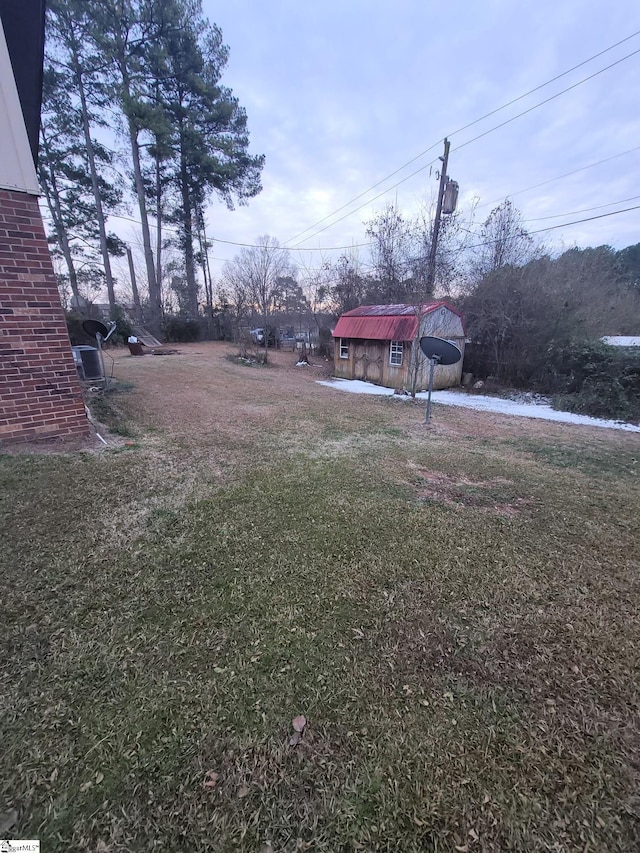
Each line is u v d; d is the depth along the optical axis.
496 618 1.83
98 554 2.22
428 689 1.44
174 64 17.67
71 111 16.88
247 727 1.28
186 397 7.35
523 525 2.80
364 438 5.09
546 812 1.07
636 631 1.78
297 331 20.97
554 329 9.91
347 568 2.18
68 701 1.35
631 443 5.50
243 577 2.07
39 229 3.57
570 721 1.33
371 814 1.06
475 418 7.06
